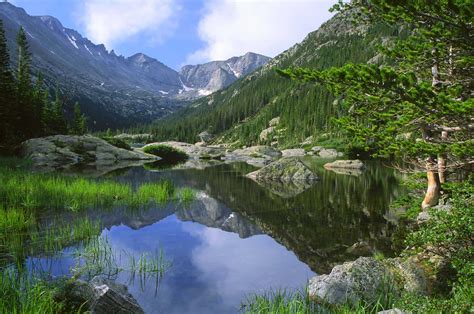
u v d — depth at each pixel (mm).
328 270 9344
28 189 17422
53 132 63812
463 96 9055
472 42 6879
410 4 6547
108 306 6152
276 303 6996
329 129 100562
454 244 7230
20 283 7188
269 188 25734
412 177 16266
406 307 6059
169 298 7410
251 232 13406
